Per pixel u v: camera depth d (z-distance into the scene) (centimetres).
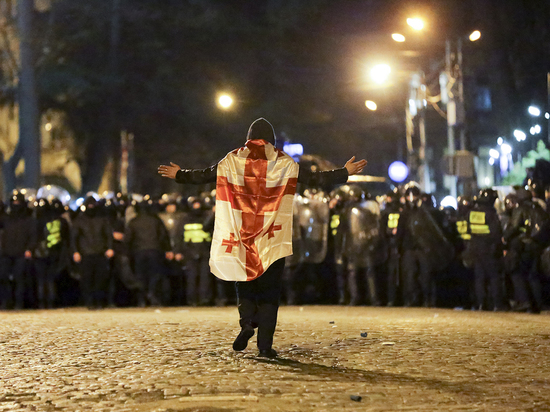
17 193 4809
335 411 1554
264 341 2205
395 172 9388
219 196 2125
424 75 8512
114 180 11375
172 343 2531
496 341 2572
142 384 1834
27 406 1639
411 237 4431
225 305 4712
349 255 4541
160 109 10700
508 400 1655
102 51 10262
